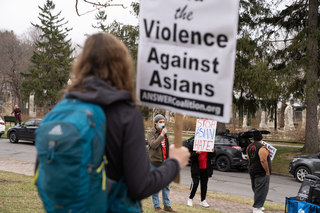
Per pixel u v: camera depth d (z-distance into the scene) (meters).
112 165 1.32
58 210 1.19
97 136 1.21
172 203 6.92
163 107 1.64
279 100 15.54
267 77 14.56
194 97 1.59
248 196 9.02
